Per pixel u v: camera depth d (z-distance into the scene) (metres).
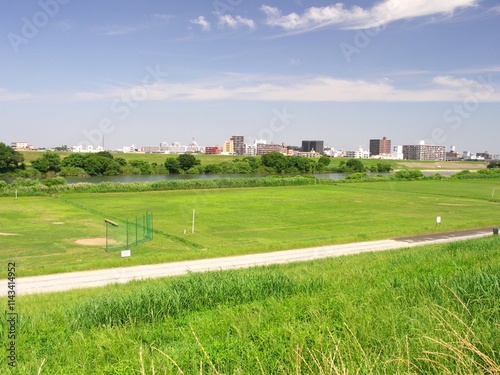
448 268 14.07
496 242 23.39
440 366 5.80
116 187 76.06
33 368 7.60
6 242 36.44
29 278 24.86
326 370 5.91
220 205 61.91
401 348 6.58
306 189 86.19
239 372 6.51
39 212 53.22
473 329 7.18
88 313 10.84
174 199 67.75
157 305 11.22
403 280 12.06
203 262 29.02
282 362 6.78
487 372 5.72
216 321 9.72
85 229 42.72
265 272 16.89
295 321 9.03
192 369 6.87
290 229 44.38
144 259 29.03
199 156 141.75
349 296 10.56
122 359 7.68
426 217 53.47
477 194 80.06
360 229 44.78
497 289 9.41
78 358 7.99
